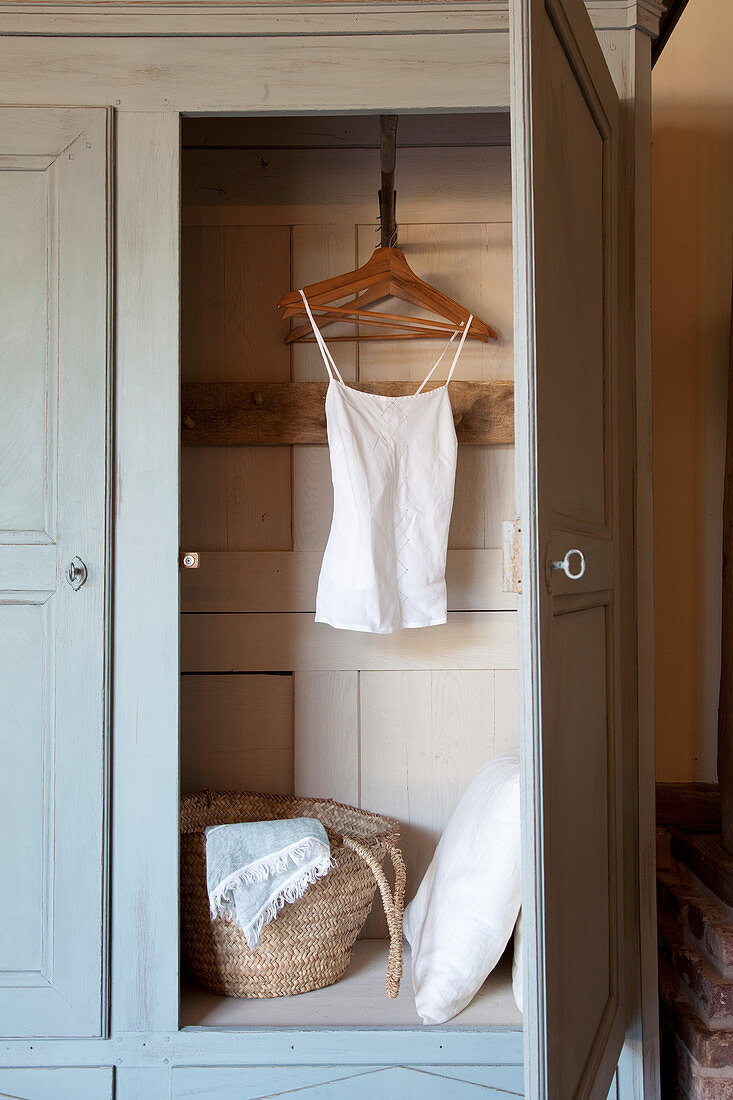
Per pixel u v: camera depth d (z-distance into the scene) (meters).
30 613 1.68
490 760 2.00
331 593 1.92
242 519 2.22
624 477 1.73
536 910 1.15
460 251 2.24
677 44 2.21
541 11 1.21
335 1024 1.66
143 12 1.71
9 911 1.66
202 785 2.19
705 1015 1.62
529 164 1.16
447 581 2.20
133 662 1.68
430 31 1.73
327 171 2.24
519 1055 1.63
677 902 1.86
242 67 1.72
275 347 2.23
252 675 2.20
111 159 1.70
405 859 2.19
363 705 2.20
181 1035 1.63
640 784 1.69
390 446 1.95
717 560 2.20
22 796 1.67
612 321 1.65
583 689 1.42
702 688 2.20
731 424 1.98
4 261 1.70
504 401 2.19
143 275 1.71
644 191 1.73
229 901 1.73
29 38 1.71
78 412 1.69
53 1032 1.64
